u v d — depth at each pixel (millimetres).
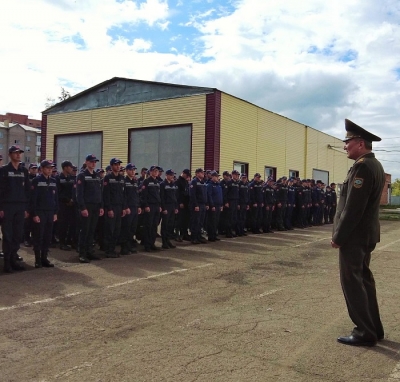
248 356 3939
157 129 19750
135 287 6355
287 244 11445
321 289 6523
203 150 18219
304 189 16531
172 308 5375
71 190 9797
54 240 10523
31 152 72062
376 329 4414
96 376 3477
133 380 3412
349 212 4145
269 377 3510
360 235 4227
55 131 23875
